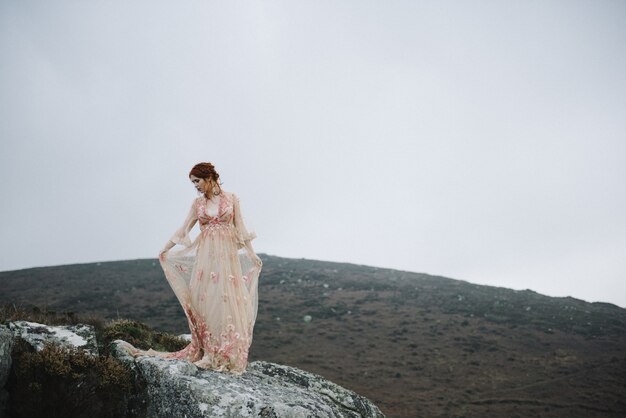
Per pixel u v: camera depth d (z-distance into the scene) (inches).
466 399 1099.9
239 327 228.5
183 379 195.8
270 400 195.3
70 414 195.5
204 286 229.8
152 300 1843.0
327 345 1514.5
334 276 2576.3
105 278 2212.1
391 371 1298.0
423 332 1674.5
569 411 1034.7
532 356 1462.8
